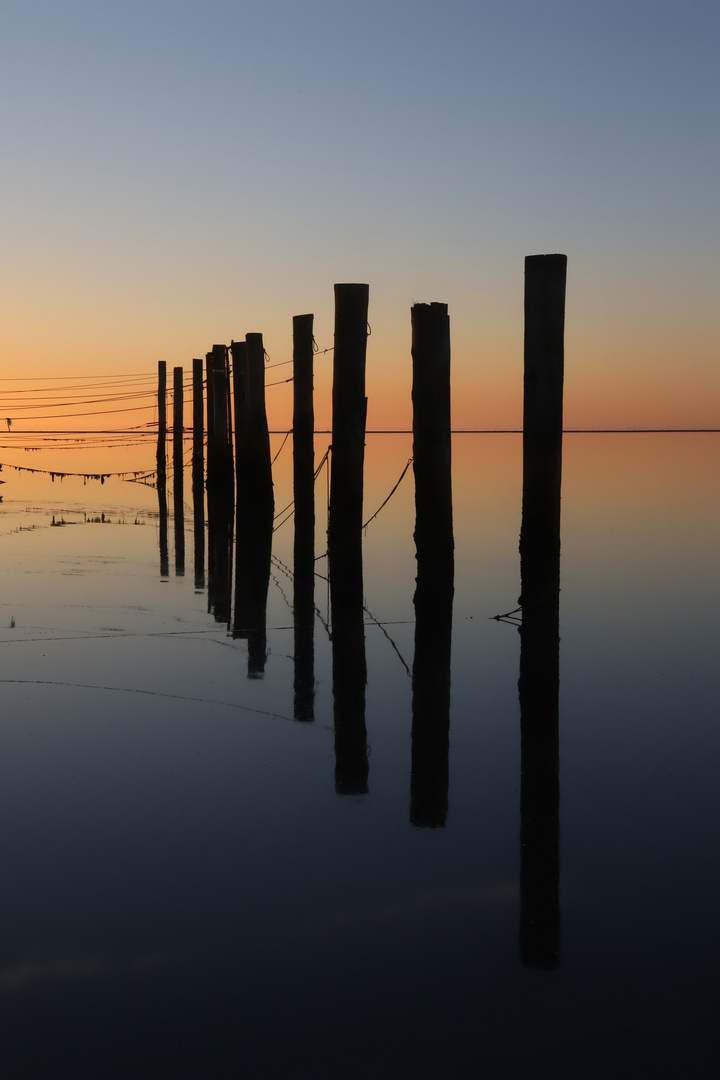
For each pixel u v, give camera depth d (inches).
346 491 485.1
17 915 181.0
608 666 368.8
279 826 220.5
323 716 302.2
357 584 487.8
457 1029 150.6
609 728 294.7
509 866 202.4
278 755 267.1
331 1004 155.7
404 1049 145.9
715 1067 142.9
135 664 360.5
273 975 163.3
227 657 374.9
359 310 476.1
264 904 185.6
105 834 215.3
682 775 255.4
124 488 1332.4
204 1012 154.1
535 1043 147.1
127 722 293.7
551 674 350.9
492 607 480.1
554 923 179.5
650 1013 154.6
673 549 679.7
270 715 302.8
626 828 221.6
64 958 167.5
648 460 2086.6
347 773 253.8
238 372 810.8
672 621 449.1
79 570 578.6
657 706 317.7
